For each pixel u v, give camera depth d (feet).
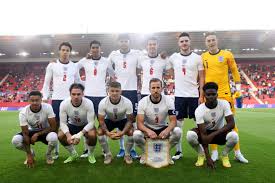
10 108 101.40
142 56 20.62
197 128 16.47
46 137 16.52
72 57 117.60
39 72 124.47
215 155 17.49
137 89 21.31
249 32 94.02
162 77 20.21
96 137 16.94
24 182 13.28
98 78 20.70
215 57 18.04
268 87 109.29
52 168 15.74
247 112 67.87
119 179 13.60
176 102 19.13
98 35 96.63
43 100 20.01
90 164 16.70
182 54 19.29
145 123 17.44
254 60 122.93
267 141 25.34
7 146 23.11
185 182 13.12
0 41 98.99
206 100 15.80
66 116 17.21
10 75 124.06
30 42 100.53
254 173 14.60
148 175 14.24
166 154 16.10
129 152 17.12
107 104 17.15
